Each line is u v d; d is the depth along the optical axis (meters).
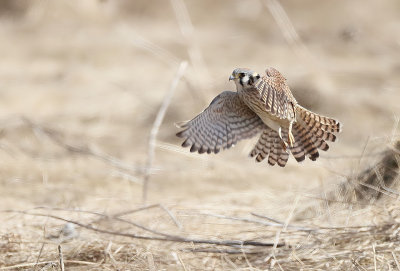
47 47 47.56
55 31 51.59
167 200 23.95
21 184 25.98
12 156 29.20
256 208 22.67
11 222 21.25
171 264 17.62
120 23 54.03
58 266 17.53
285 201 22.95
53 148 30.42
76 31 51.47
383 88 37.59
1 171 27.31
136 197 24.42
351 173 21.61
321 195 22.08
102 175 27.14
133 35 49.28
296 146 17.91
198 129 18.53
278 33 52.44
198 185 26.09
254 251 18.14
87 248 18.59
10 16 54.88
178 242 19.00
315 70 39.03
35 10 54.22
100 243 18.84
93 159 29.22
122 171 27.75
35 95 38.06
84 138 31.56
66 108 36.03
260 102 17.17
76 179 26.67
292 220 21.06
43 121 33.34
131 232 19.97
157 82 39.69
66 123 33.72
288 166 27.95
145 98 36.41
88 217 21.75
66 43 48.31
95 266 17.59
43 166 28.08
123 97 37.12
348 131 31.55
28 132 31.92
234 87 36.19
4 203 23.70
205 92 34.81
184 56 44.59
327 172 25.80
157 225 20.81
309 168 27.44
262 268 17.31
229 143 18.70
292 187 24.86
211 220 21.20
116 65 44.34
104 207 23.08
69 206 23.22
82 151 27.69
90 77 41.09
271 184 25.91
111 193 24.92
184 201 23.88
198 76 36.44
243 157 29.67
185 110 34.28
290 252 17.91
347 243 18.23
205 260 17.98
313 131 17.50
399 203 19.80
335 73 40.62
